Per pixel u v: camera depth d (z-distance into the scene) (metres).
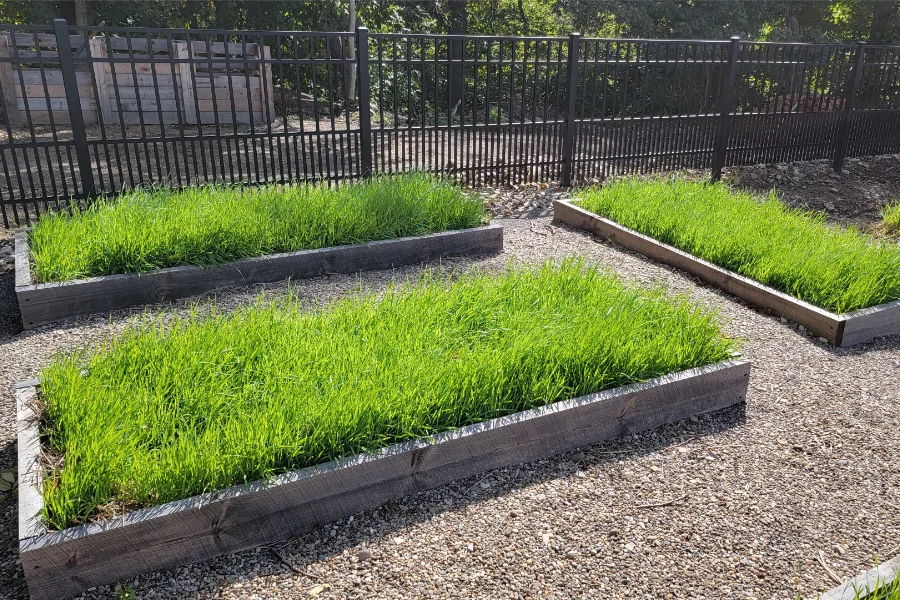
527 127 8.59
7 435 3.41
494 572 2.62
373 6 18.06
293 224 5.71
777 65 10.20
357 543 2.76
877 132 11.65
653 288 5.28
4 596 2.47
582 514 2.97
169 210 5.61
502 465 3.25
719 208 6.92
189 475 2.63
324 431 2.88
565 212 7.40
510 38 8.02
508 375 3.41
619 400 3.47
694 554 2.76
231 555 2.68
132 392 3.09
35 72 12.27
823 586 2.62
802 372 4.34
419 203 6.27
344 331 3.81
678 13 19.25
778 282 5.29
